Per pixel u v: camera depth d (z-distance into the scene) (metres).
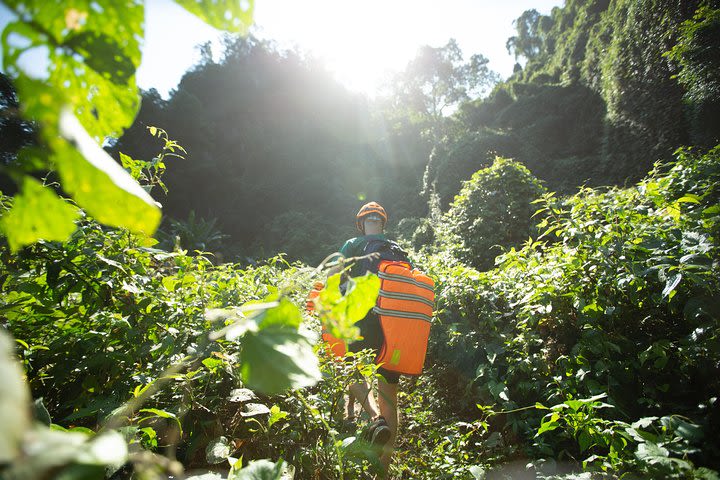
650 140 11.97
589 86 19.50
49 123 0.20
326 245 17.88
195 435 1.26
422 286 1.97
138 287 1.52
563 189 13.95
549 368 2.17
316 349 1.49
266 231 20.75
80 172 0.21
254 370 0.32
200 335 1.39
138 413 1.08
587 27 25.08
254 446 1.38
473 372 2.67
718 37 8.38
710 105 8.91
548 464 1.74
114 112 0.29
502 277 2.95
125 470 0.85
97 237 1.48
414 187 23.64
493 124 25.22
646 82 12.16
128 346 1.39
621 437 1.48
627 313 2.06
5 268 1.39
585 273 2.20
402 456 2.00
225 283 2.53
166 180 21.25
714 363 1.67
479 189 5.65
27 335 1.32
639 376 1.90
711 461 1.36
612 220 2.37
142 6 0.26
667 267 1.81
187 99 22.98
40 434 0.16
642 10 12.29
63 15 0.25
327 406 1.54
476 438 2.21
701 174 2.74
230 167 24.66
